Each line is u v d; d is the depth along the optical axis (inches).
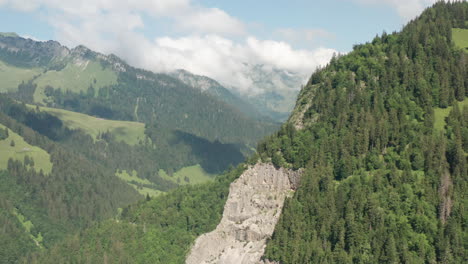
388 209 7829.7
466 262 7190.0
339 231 7682.1
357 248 7436.0
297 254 7716.5
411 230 7524.6
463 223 7578.7
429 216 7672.2
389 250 7209.6
